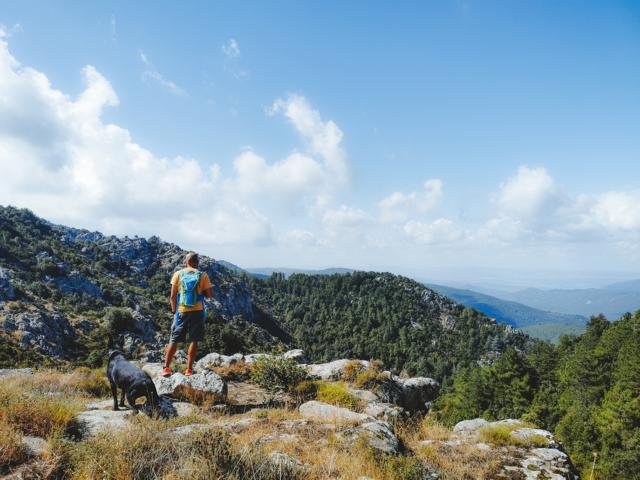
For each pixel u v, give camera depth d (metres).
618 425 34.91
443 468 6.15
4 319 83.38
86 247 187.62
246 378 11.26
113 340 7.29
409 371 182.12
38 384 9.03
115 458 4.09
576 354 62.97
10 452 3.98
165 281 186.88
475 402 59.94
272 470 4.54
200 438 4.68
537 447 7.37
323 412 7.95
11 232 157.12
